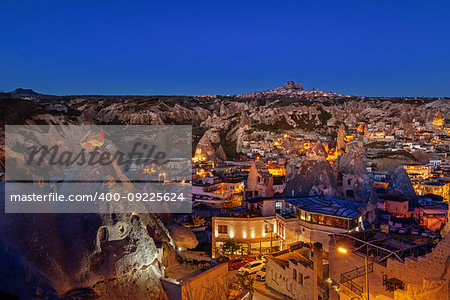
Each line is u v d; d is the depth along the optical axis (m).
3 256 22.00
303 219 51.81
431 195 96.94
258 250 55.22
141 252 28.05
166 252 32.56
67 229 25.47
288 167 95.12
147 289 27.33
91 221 26.45
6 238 22.59
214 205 82.62
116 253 26.80
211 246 59.00
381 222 69.25
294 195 69.62
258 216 56.03
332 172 72.50
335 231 47.56
